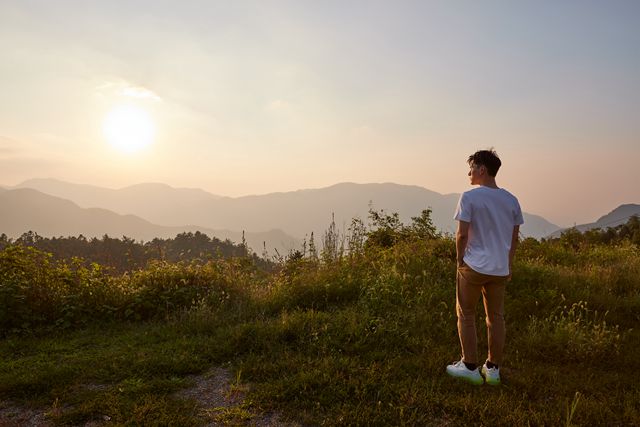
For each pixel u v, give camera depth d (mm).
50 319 6121
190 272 7535
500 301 4062
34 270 6668
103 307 6371
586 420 3287
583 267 10031
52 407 3711
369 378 3982
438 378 4098
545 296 6617
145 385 3982
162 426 3326
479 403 3572
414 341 4957
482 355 4746
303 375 4004
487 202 3930
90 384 4156
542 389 3918
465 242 4035
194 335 5570
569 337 4898
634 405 3559
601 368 4488
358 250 9219
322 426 3311
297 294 6863
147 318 6465
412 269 7660
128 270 7641
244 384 4105
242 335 5102
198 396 3906
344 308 6324
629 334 5426
